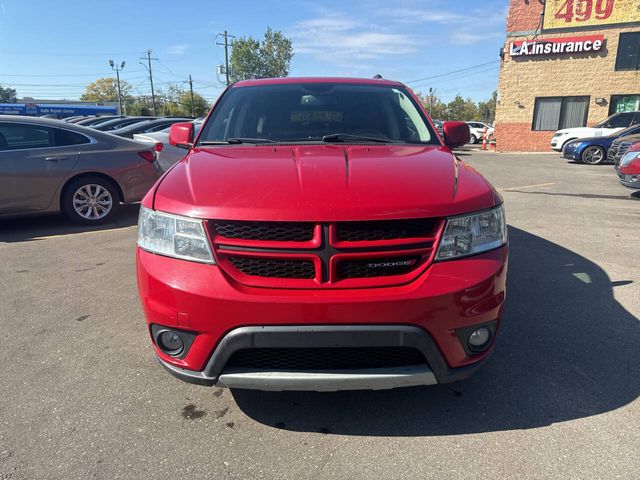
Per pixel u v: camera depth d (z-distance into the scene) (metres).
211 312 2.12
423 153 2.93
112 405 2.58
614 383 2.74
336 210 2.14
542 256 5.07
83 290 4.21
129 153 6.92
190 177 2.54
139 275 2.35
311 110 3.58
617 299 3.92
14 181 6.16
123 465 2.15
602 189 9.96
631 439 2.29
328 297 2.07
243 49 67.19
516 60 23.39
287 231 2.15
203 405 2.59
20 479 2.06
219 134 3.46
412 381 2.19
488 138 27.34
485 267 2.25
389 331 2.08
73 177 6.57
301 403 2.61
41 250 5.52
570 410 2.51
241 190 2.29
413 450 2.24
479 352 2.32
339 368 2.18
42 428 2.39
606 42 21.67
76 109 46.62
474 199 2.33
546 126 23.55
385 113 3.59
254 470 2.13
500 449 2.24
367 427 2.41
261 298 2.08
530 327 3.43
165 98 87.88
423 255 2.20
